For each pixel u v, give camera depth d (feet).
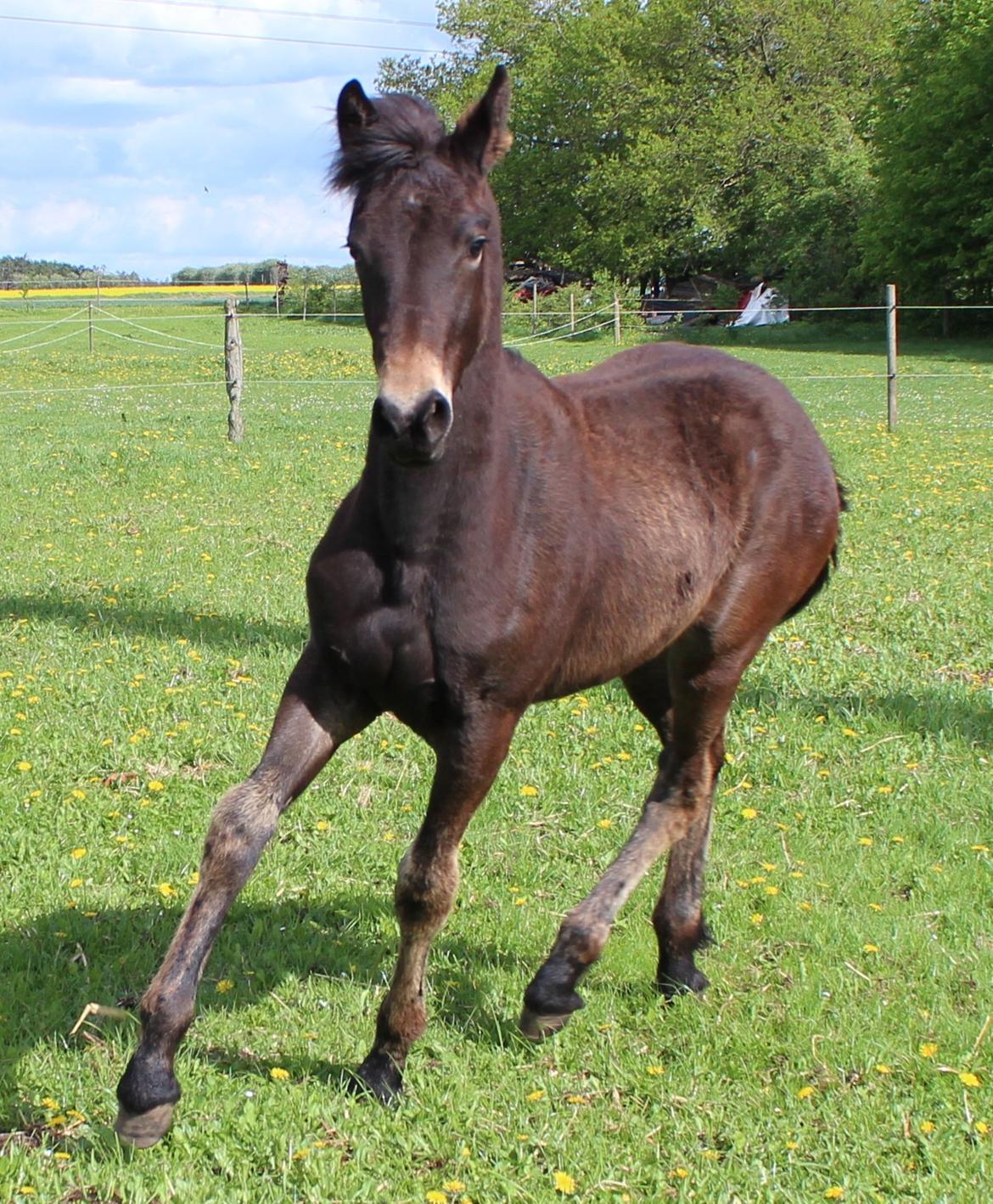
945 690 20.52
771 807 16.61
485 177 9.66
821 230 133.49
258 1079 10.65
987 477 41.65
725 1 142.92
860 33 146.10
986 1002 12.34
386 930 13.46
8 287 199.82
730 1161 9.98
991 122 111.34
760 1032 11.84
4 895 13.51
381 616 9.75
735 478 12.74
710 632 12.73
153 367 85.71
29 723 17.95
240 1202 9.15
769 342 115.96
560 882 14.67
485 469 9.85
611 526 11.26
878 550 30.94
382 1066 10.64
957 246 115.44
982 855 15.33
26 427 50.96
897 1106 10.66
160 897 13.64
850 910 14.03
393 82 177.68
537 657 10.37
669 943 12.60
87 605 24.31
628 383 12.69
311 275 183.83
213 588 26.08
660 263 149.69
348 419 55.26
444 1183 9.52
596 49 146.20
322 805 16.07
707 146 138.21
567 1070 11.27
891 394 54.13
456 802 10.19
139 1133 9.08
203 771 16.89
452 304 9.09
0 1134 9.82
